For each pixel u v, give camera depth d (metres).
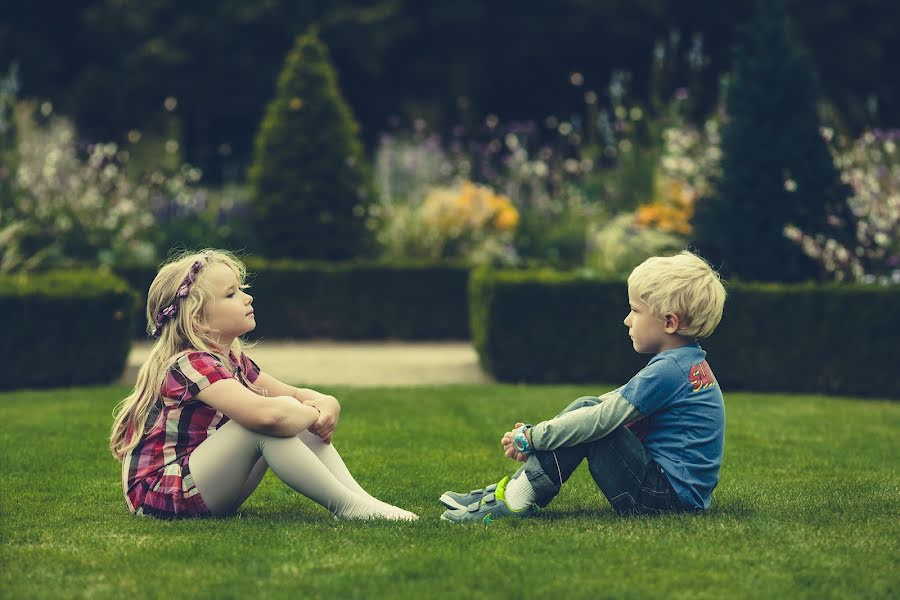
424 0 25.88
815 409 8.48
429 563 3.79
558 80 28.28
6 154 14.34
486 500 4.51
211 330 4.56
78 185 14.63
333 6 24.88
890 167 11.81
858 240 10.77
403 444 6.64
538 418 7.73
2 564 3.84
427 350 12.57
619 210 15.27
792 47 10.94
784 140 10.70
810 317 9.69
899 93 27.34
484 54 26.62
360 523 4.38
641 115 16.11
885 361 9.49
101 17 25.12
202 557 3.89
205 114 27.44
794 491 5.21
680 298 4.42
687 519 4.37
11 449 6.39
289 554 3.92
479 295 10.62
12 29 25.92
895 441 6.96
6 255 12.35
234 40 24.73
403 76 26.83
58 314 9.62
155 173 16.48
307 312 13.40
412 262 13.64
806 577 3.67
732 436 7.07
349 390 9.11
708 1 26.34
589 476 5.65
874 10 26.30
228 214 15.45
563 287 10.02
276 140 14.52
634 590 3.51
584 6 26.05
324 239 14.39
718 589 3.54
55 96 26.12
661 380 4.38
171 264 4.63
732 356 9.86
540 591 3.49
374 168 20.30
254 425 4.30
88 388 9.48
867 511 4.74
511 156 18.98
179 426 4.45
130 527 4.36
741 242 10.78
